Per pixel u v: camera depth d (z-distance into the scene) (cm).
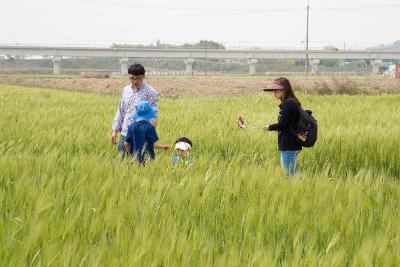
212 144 1305
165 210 618
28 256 471
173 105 2470
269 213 617
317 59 14075
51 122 1575
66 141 1224
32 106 2317
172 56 13312
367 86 5594
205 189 698
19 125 1466
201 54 13400
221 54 13525
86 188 691
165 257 462
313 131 1005
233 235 560
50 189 663
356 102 2773
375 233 573
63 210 598
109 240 521
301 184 768
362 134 1300
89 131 1369
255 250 490
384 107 2375
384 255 489
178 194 693
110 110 2145
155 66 19450
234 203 680
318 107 2308
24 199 629
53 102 2680
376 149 1223
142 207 627
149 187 727
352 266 468
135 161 916
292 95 1015
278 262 484
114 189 695
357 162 1212
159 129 1476
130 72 1048
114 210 600
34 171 785
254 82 6334
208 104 2548
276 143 1310
